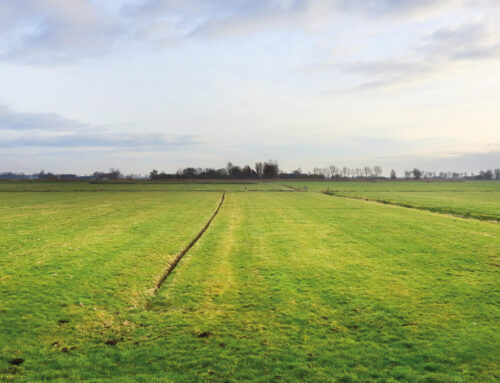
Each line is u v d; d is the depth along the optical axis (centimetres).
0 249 1939
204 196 7181
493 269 1573
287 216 3656
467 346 873
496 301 1173
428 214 3819
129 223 3016
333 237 2386
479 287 1319
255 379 741
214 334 948
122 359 821
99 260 1700
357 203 5434
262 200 6131
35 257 1753
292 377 748
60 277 1423
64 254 1819
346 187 12038
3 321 1012
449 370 772
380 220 3294
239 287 1334
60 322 1013
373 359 820
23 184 13038
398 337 926
